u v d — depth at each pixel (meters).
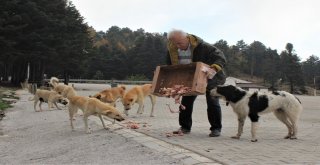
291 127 9.74
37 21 45.97
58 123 13.29
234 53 132.62
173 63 9.81
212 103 9.62
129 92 15.17
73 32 54.56
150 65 98.94
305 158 7.19
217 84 9.55
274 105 9.38
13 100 24.03
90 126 12.04
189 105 9.99
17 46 44.50
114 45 130.50
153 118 14.12
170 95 9.16
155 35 109.94
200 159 6.90
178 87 9.09
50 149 9.51
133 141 8.88
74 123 13.02
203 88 8.81
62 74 70.50
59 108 18.31
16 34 43.53
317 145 8.68
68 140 10.29
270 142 9.00
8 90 35.31
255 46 140.62
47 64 53.41
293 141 9.23
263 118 15.12
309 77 126.06
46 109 18.36
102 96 14.83
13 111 18.45
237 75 126.25
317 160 7.04
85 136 10.53
